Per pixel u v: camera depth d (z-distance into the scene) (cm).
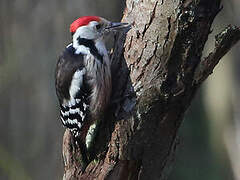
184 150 2281
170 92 955
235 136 2448
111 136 994
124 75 998
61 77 1153
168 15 952
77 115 1130
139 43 981
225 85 2548
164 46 957
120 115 983
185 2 940
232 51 2558
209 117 2428
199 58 956
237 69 2553
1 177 1661
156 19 962
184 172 2248
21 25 1653
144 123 967
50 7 1631
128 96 979
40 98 1647
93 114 1120
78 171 1045
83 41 1152
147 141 976
